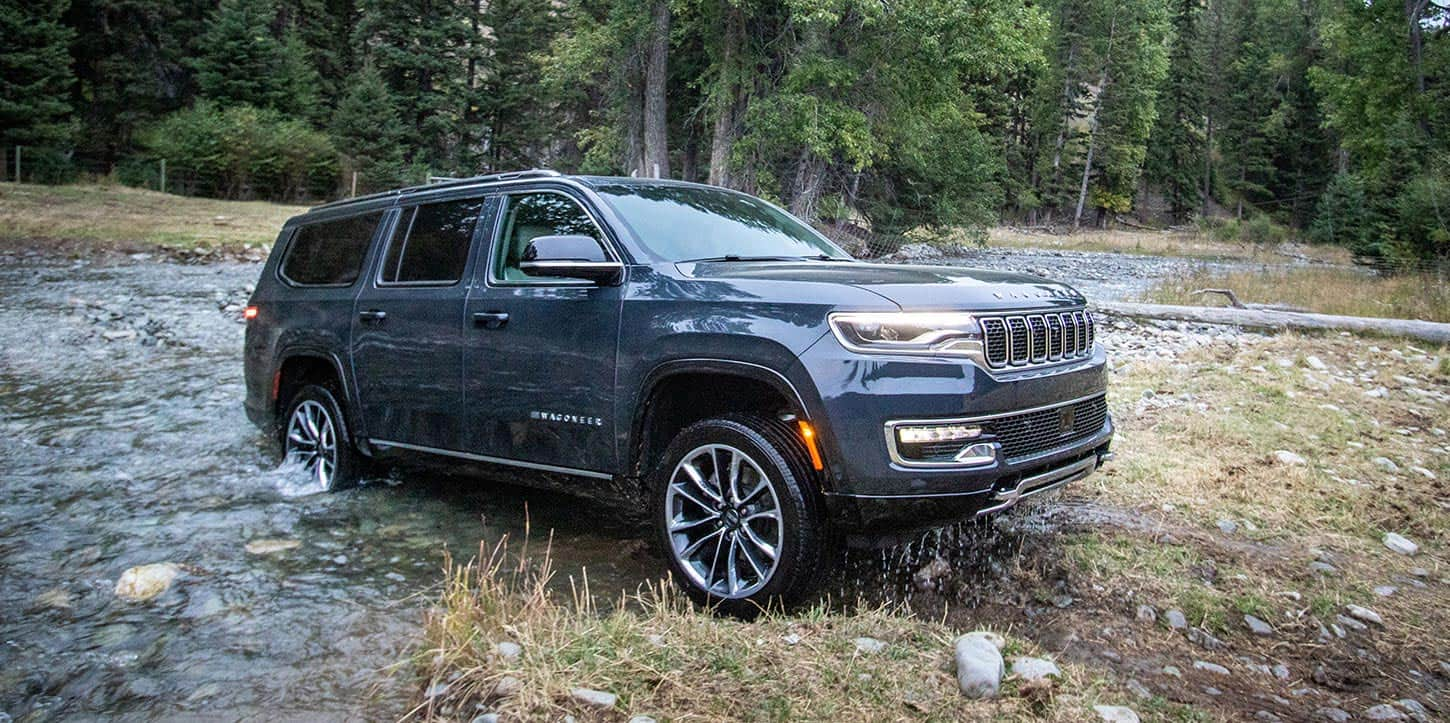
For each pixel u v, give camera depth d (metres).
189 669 3.00
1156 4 65.88
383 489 5.30
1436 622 3.58
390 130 47.78
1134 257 42.00
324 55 56.16
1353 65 31.66
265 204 35.81
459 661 2.88
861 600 3.53
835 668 2.82
